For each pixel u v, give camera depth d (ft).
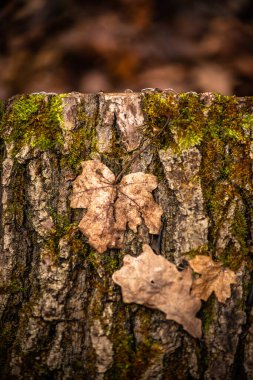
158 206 1.51
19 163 1.54
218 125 1.55
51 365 1.43
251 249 1.50
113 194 1.51
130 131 1.54
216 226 1.50
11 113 1.58
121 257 1.49
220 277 1.47
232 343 1.44
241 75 3.24
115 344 1.43
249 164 1.54
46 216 1.52
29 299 1.49
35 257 1.51
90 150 1.54
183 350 1.44
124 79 3.27
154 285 1.45
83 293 1.47
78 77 3.31
